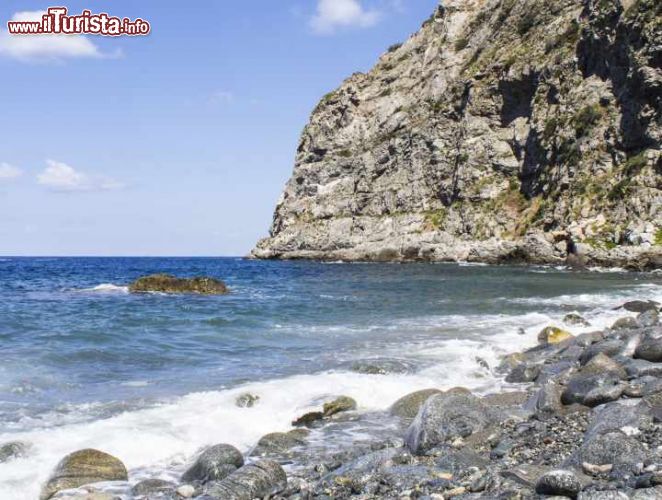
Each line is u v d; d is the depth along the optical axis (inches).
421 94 4520.2
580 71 3284.9
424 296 1476.4
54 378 573.6
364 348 745.0
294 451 392.5
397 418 470.3
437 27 4768.7
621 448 295.6
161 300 1461.6
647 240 2445.9
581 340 685.3
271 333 887.7
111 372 612.1
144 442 396.2
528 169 3469.5
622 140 2874.0
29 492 325.7
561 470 263.1
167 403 487.5
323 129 4960.6
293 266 3609.7
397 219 4055.1
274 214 5083.7
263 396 505.4
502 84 3735.2
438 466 323.0
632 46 2876.5
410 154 4205.2
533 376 580.7
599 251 2549.2
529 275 2187.5
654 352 546.3
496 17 4261.8
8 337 821.9
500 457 338.3
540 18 3873.0
